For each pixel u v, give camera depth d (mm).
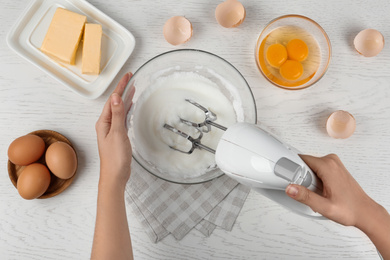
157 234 890
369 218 723
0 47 956
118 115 750
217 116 924
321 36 945
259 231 912
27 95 948
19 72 952
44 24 970
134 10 976
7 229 907
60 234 911
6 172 928
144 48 971
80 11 974
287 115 948
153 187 901
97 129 809
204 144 907
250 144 636
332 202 691
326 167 694
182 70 932
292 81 945
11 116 941
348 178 720
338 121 916
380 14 973
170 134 907
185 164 903
